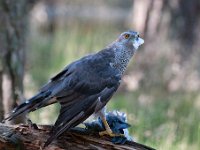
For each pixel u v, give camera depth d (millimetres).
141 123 13297
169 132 13125
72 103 8398
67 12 29547
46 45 22625
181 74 18516
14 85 13062
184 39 20266
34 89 17125
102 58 8914
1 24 13156
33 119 13523
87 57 8938
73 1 31422
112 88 8695
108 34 25422
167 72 18531
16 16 13383
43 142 8414
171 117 14508
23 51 13570
